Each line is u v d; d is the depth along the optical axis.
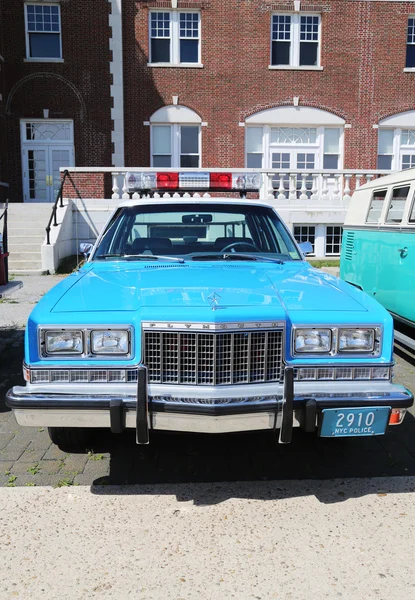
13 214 15.55
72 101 19.42
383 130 20.62
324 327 3.23
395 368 6.17
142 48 19.55
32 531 3.03
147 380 3.11
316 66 20.08
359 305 3.42
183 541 2.95
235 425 3.11
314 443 4.24
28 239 14.45
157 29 19.73
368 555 2.83
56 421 3.18
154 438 4.30
